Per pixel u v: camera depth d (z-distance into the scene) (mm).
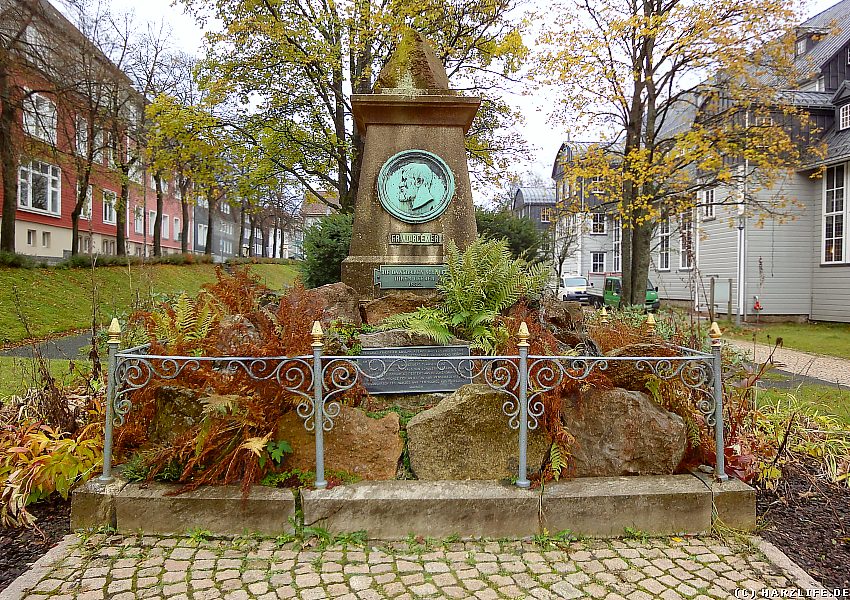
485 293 4844
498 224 13438
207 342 3461
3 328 12375
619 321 5973
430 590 2613
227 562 2818
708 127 14742
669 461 3477
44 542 3057
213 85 14711
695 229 18312
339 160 15312
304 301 3969
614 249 33812
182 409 3352
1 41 16766
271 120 15180
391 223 5793
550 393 3326
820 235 19141
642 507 3172
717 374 3385
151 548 2932
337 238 11320
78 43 18531
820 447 4512
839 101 18375
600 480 3330
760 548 3064
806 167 17281
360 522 3059
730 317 19500
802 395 7133
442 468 3338
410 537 3057
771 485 3922
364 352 4160
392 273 5684
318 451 3145
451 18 14422
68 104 18797
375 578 2703
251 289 4246
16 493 3232
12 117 18016
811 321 19453
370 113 5793
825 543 3219
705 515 3225
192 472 3227
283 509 3062
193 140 14734
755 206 17875
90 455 3578
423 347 4305
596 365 3377
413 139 5855
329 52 13375
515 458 3369
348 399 3771
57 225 29172
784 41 13188
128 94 23672
